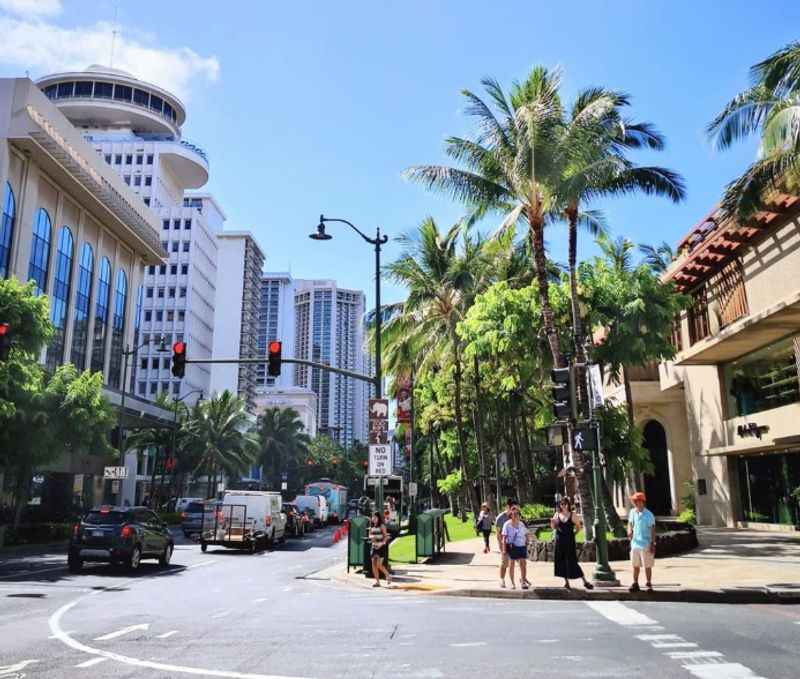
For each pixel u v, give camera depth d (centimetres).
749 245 2659
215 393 7494
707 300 3067
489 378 3600
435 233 3422
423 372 4103
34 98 4478
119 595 1402
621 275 2866
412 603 1289
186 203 13588
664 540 1933
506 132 2250
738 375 3012
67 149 4766
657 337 2756
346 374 2100
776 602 1239
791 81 1703
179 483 7194
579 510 2647
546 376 2947
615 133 2198
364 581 1645
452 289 3366
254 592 1488
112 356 5794
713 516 3266
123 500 7606
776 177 1866
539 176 2112
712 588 1291
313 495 4953
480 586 1451
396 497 4025
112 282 5806
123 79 11181
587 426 1473
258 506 2850
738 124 1845
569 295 2712
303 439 10425
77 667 740
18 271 4369
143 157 11088
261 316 19625
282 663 756
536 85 2339
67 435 3009
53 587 1512
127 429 6281
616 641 858
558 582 1479
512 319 2594
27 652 822
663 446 4103
